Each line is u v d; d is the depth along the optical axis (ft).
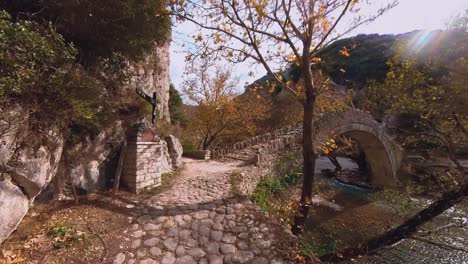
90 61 20.42
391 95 18.63
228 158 41.75
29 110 11.71
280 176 35.58
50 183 15.14
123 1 16.70
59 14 16.21
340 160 102.94
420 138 21.24
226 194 20.36
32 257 10.25
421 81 16.38
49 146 13.16
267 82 20.02
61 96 12.85
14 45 10.66
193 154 48.03
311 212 35.12
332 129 39.24
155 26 20.70
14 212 10.57
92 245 11.98
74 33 18.12
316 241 25.81
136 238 13.25
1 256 9.79
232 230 14.60
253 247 13.01
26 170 11.34
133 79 35.27
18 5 15.75
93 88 15.84
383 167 57.06
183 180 25.11
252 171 28.58
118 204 16.96
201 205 17.84
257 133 72.84
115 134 20.33
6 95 10.38
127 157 20.31
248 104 60.85
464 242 25.66
